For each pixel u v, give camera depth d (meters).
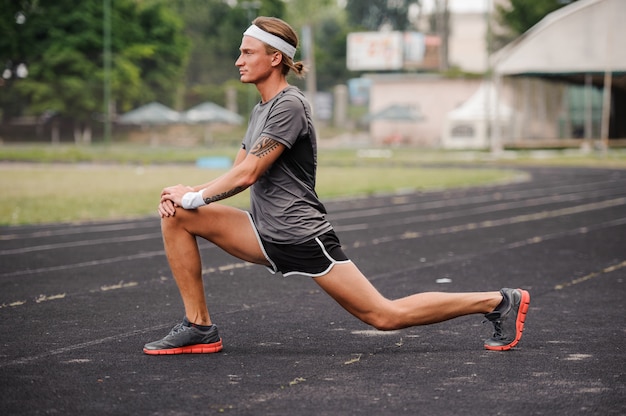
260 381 6.84
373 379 6.92
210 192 7.25
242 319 9.48
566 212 23.06
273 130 7.15
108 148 75.44
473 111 80.12
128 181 34.06
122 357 7.66
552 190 31.44
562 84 77.38
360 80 111.62
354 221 20.72
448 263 13.80
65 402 6.25
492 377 7.00
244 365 7.38
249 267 13.41
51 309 10.01
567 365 7.41
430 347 8.10
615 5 57.34
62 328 8.95
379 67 109.44
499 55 61.09
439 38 109.50
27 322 9.26
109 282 11.95
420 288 11.50
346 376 7.02
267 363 7.46
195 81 112.94
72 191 28.73
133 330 8.86
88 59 94.94
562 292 11.22
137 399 6.33
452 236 17.61
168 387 6.65
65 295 10.91
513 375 7.06
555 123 80.44
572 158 59.09
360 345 8.20
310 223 7.27
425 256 14.62
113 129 95.06
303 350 7.98
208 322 7.89
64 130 92.56
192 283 7.75
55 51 91.44
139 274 12.66
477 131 79.81
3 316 9.59
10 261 13.95
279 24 7.37
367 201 26.55
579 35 58.16
